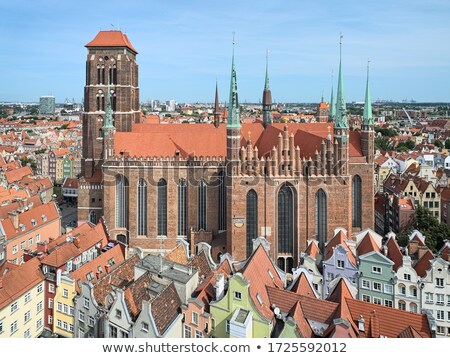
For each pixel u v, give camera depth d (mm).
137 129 127750
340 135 97562
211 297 60219
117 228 117500
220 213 114188
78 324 68750
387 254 78688
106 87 125625
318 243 99500
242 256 98625
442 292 71000
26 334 72375
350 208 100250
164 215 115688
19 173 191250
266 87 137000
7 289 69562
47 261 77062
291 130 115938
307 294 63406
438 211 143750
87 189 123938
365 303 55844
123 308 58000
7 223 106375
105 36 126125
